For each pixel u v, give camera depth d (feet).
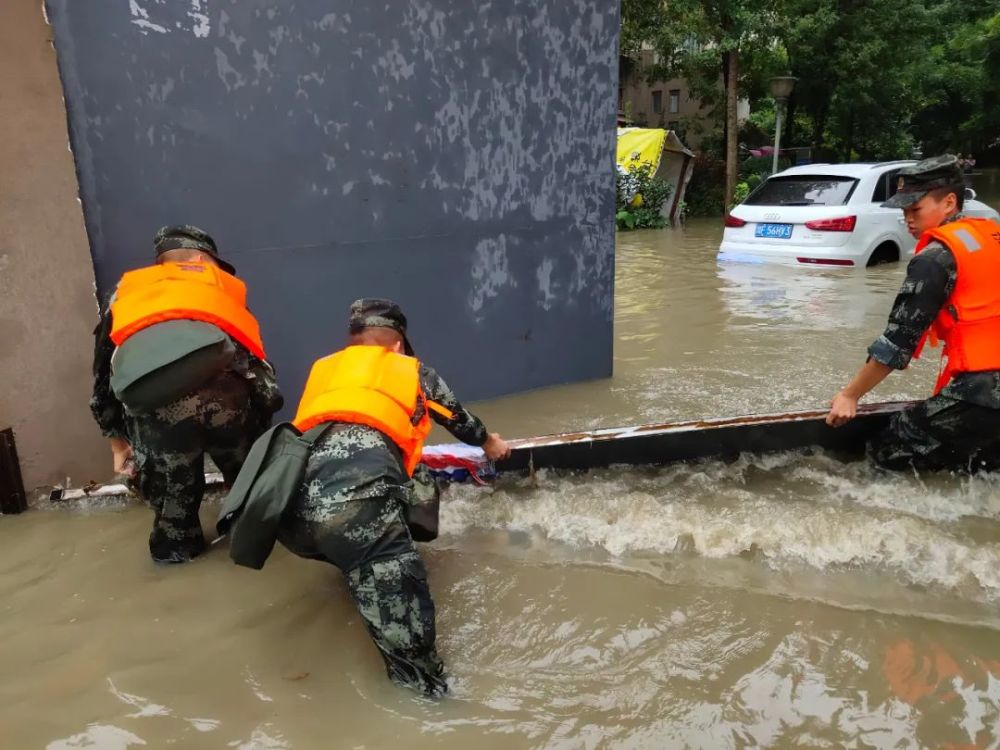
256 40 12.22
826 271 27.73
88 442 11.99
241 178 12.57
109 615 8.75
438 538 10.41
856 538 9.84
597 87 16.01
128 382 8.66
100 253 11.75
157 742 6.78
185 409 9.27
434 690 7.41
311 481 7.57
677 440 11.81
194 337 8.89
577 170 16.19
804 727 6.84
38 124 10.78
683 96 88.43
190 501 9.73
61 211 11.14
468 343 15.65
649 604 8.80
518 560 9.86
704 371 17.39
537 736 6.82
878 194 27.91
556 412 15.21
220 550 10.19
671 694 7.32
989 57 106.52
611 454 11.76
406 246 14.46
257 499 7.33
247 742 6.79
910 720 6.90
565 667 7.79
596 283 16.94
